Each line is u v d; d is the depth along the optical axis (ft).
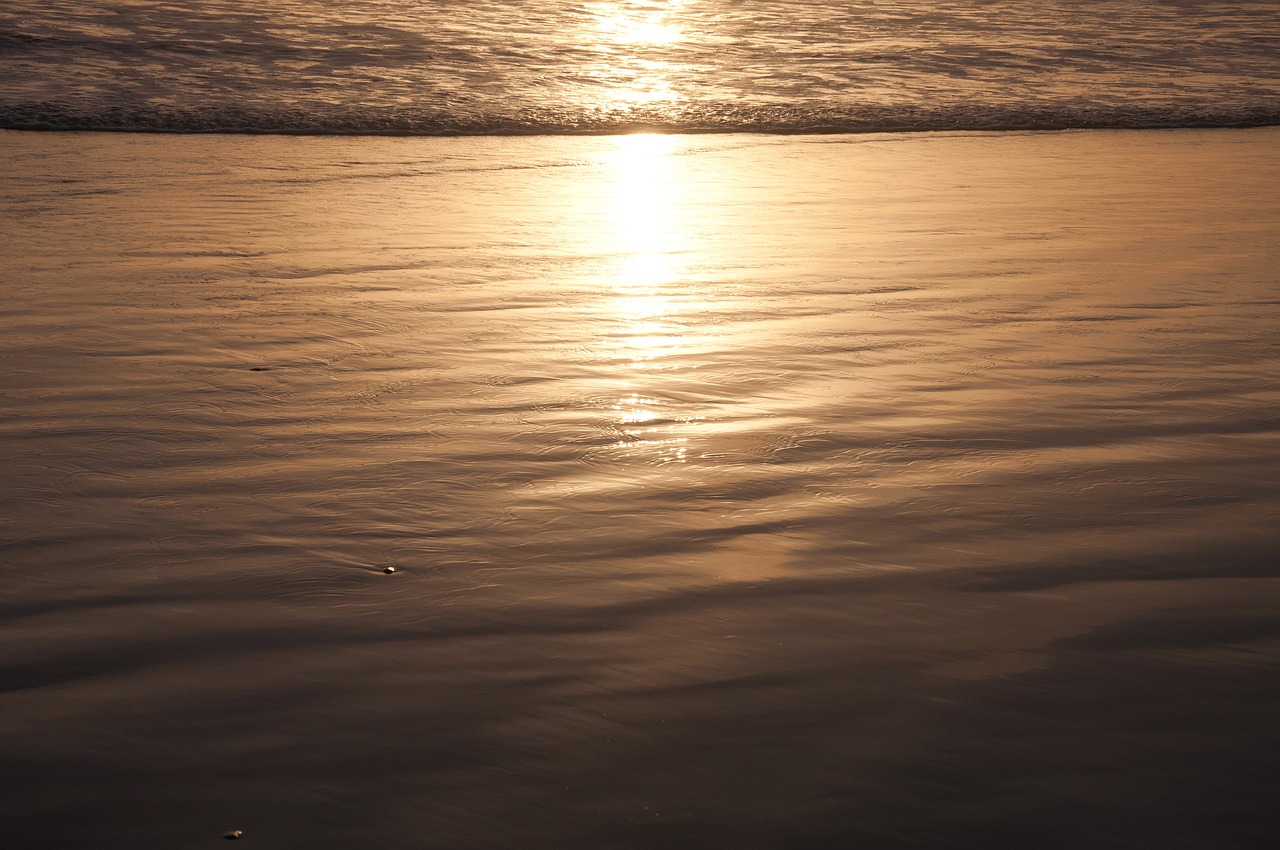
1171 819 7.29
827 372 16.46
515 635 9.43
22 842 7.07
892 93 50.06
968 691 8.65
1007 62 57.41
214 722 8.25
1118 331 18.52
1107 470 12.98
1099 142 41.01
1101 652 9.20
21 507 11.89
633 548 11.02
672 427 14.28
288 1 66.59
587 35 61.41
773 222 27.35
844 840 7.11
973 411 14.87
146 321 18.85
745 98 48.44
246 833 7.15
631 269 22.68
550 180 32.83
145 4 63.41
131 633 9.46
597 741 8.04
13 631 9.48
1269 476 12.85
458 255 23.75
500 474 12.78
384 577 10.43
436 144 39.01
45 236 24.91
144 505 11.96
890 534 11.35
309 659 9.07
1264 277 22.08
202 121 41.42
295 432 14.03
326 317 19.20
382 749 7.95
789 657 9.11
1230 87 52.26
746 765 7.79
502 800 7.45
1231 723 8.27
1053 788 7.57
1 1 62.69
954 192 31.42
